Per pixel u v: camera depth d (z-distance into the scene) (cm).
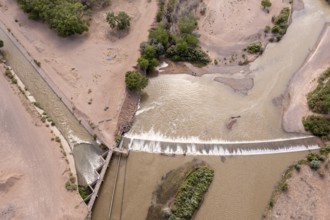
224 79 6638
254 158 5578
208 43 7188
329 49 7031
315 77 6569
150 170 5469
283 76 6650
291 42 7225
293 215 4888
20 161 5472
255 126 5966
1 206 5003
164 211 5003
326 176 5228
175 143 5756
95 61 6819
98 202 5206
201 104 6275
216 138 5822
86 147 5759
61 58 6912
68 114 6147
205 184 5250
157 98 6381
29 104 6206
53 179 5297
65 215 4950
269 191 5219
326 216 4853
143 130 5934
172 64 6869
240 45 7144
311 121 5862
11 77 6594
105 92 6334
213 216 5012
